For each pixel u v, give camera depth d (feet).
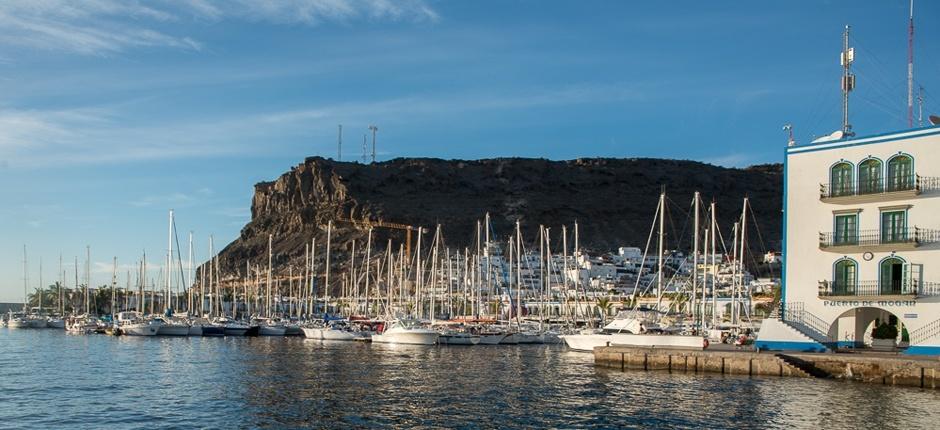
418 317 451.94
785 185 219.41
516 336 378.94
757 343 218.18
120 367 245.45
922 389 176.04
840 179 210.59
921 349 195.21
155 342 382.22
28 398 176.35
